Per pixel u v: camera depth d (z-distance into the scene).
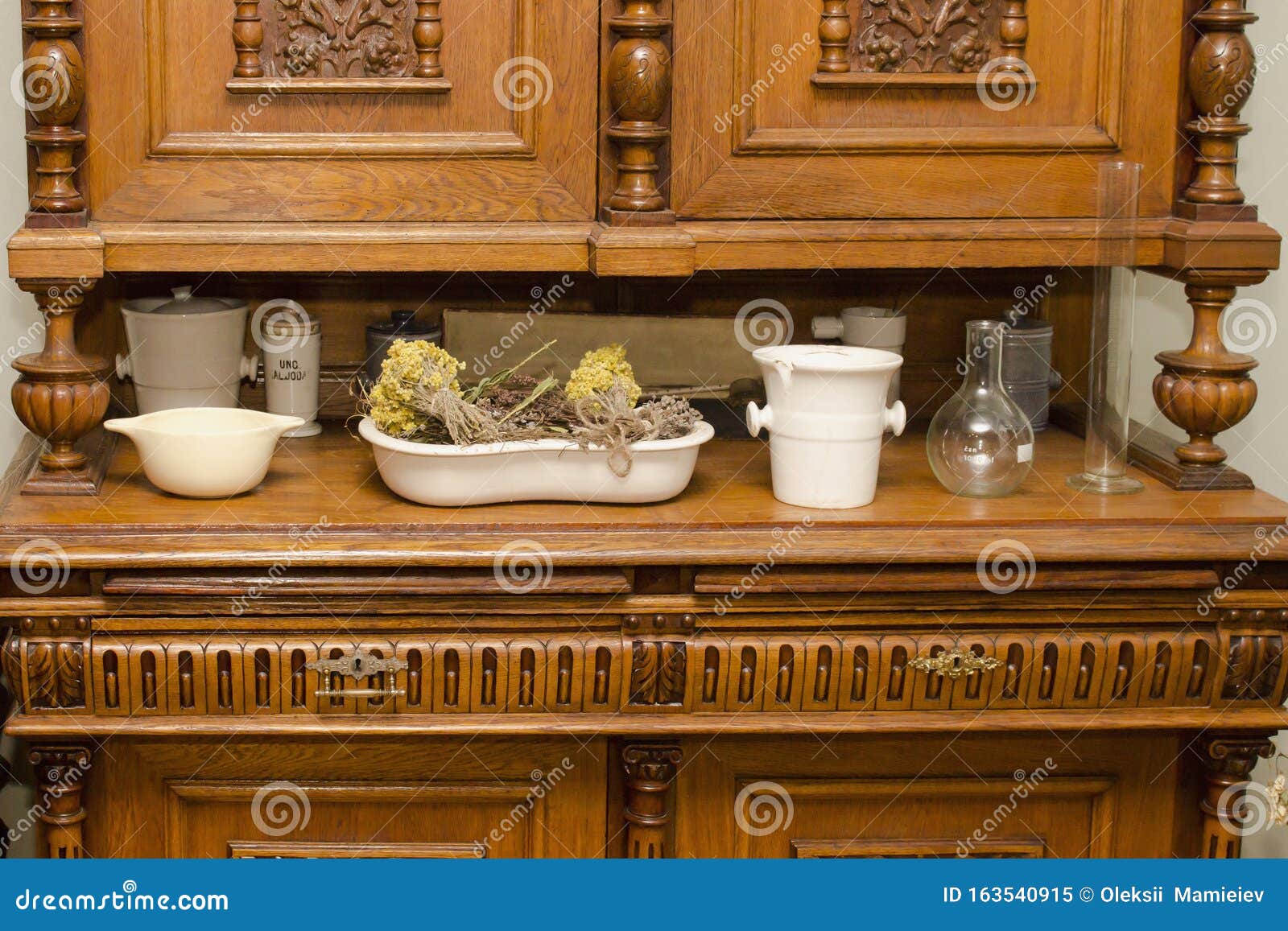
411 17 1.58
